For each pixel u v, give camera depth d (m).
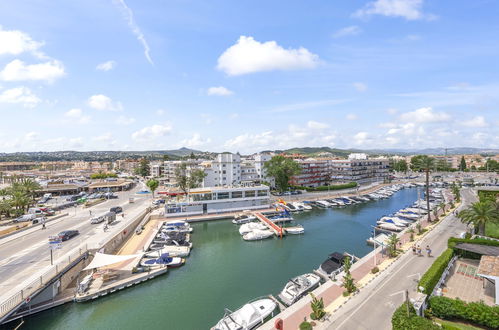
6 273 35.03
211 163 129.88
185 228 67.38
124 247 52.75
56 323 30.73
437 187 137.12
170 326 30.09
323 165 144.75
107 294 35.69
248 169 129.75
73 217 70.94
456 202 88.94
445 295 30.88
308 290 35.19
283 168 108.94
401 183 147.88
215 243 58.47
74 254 41.53
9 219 70.31
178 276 42.00
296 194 112.31
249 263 47.06
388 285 33.09
